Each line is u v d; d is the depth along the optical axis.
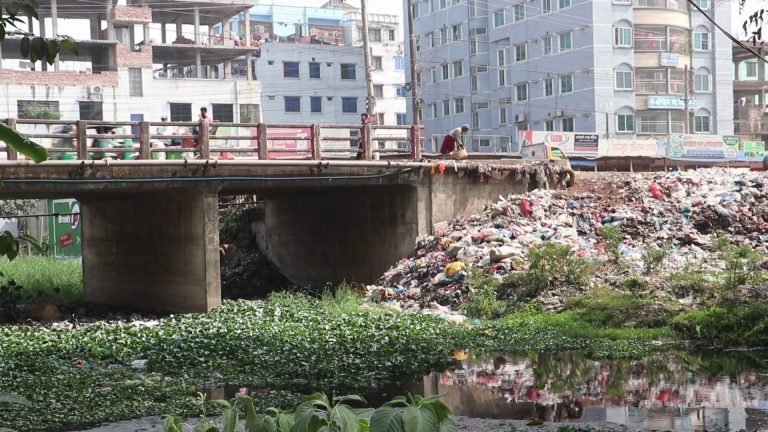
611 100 62.53
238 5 63.22
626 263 21.89
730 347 15.95
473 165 27.39
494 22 69.81
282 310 22.27
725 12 66.94
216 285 23.53
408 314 20.78
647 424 9.93
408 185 26.56
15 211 44.88
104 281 29.22
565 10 63.47
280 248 33.06
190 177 23.08
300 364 15.12
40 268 33.00
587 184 29.83
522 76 67.31
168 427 4.62
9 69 52.94
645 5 63.28
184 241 24.30
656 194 27.62
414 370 14.48
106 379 13.80
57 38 5.55
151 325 20.25
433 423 4.04
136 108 57.19
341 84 76.44
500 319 20.14
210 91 60.06
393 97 80.88
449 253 24.48
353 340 17.44
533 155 42.62
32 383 13.02
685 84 63.09
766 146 73.00
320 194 30.36
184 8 62.16
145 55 57.47
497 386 12.90
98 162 21.69
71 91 54.78
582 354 15.84
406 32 78.62
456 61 73.25
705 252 23.28
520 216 26.39
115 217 28.31
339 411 4.13
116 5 58.06
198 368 14.91
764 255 22.42
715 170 32.03
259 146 24.11
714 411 10.60
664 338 17.11
